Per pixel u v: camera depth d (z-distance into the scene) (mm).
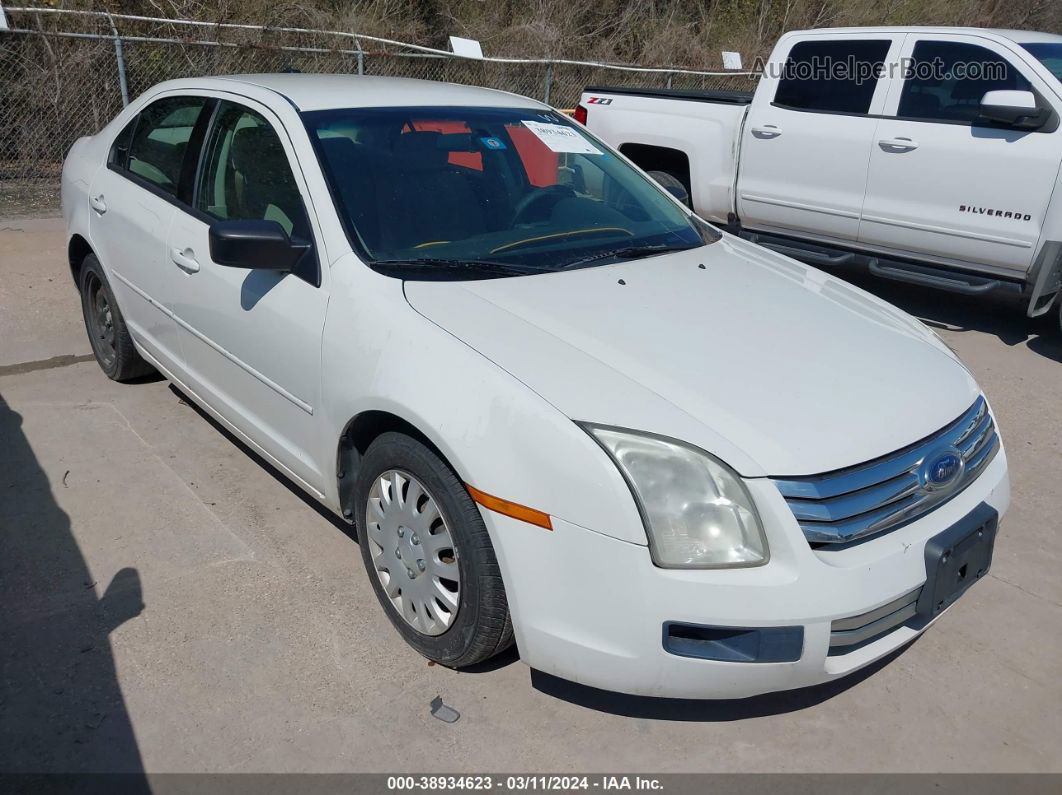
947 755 2719
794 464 2402
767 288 3430
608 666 2451
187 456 4270
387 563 3012
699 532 2369
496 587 2643
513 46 15211
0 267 6777
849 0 19484
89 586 3309
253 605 3244
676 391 2578
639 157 8273
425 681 2924
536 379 2574
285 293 3260
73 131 10234
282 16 12039
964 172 6113
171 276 3957
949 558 2611
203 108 4008
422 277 3055
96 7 10406
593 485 2383
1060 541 3869
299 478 3426
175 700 2797
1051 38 6297
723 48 17828
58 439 4379
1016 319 6867
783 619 2355
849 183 6754
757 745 2732
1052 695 2977
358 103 3664
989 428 3047
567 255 3418
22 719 2697
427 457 2729
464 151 3678
